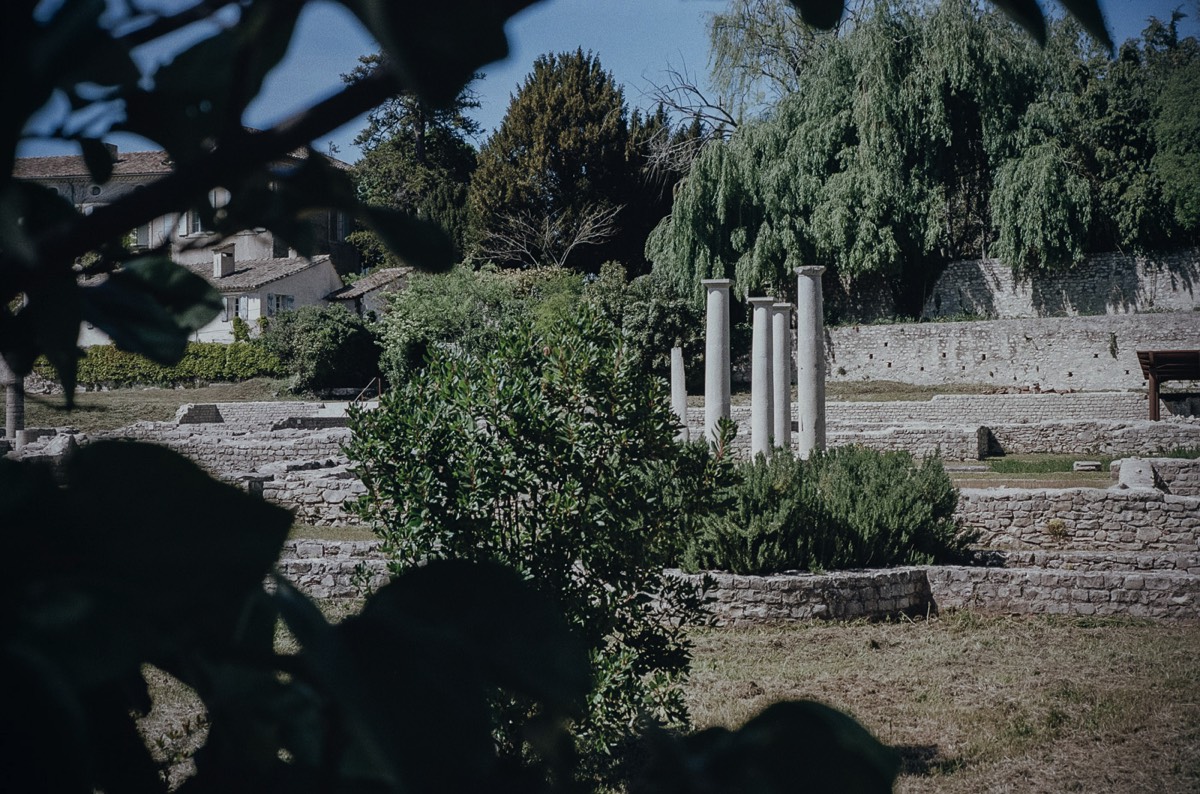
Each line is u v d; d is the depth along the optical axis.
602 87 48.25
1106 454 27.67
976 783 6.28
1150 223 36.91
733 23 36.66
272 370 41.97
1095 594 10.91
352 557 11.56
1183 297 37.16
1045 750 6.86
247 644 0.48
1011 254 37.16
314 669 0.47
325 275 50.41
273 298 46.81
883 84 36.44
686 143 42.66
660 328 39.09
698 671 8.77
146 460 0.45
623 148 47.53
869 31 36.69
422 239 0.51
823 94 37.72
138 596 0.44
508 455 5.39
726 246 39.00
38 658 0.42
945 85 37.16
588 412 5.73
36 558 0.43
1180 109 36.59
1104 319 35.41
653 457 5.37
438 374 5.67
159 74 0.49
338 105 0.44
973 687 8.33
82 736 0.42
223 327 44.94
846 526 11.50
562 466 5.34
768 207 38.12
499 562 0.54
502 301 40.38
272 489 16.75
